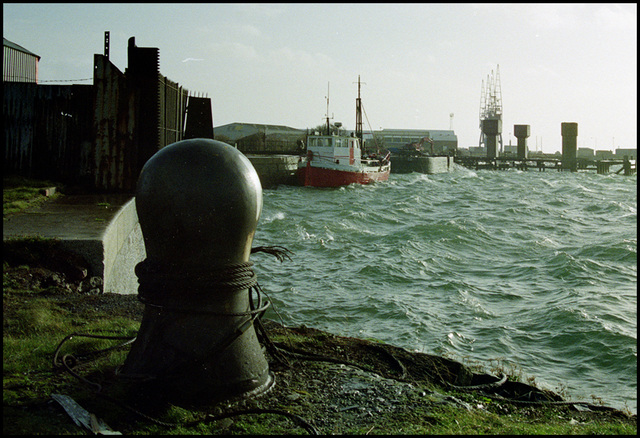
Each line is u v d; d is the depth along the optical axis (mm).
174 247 4906
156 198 4859
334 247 24219
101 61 16062
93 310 7578
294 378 5637
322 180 50156
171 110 20375
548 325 13867
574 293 17109
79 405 4602
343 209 38406
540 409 5863
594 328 13367
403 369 6172
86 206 13086
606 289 17797
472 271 20547
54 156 16359
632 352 12039
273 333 7078
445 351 11891
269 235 26938
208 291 4977
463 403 5477
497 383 6473
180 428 4434
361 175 52750
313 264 20656
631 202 44188
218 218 4871
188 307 4988
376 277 18750
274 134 95812
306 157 52719
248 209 5016
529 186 60969
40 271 8547
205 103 23391
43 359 5566
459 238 26781
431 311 14945
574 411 5996
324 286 17078
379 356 6598
